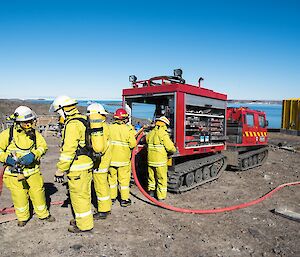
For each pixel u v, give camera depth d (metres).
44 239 4.40
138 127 8.01
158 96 7.22
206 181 8.14
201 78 7.66
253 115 10.93
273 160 13.10
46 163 10.97
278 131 28.06
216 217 5.48
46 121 23.16
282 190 7.60
